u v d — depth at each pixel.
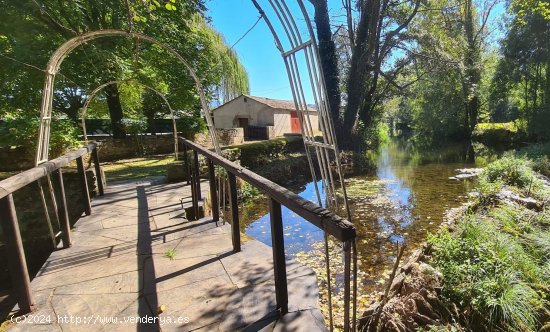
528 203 5.74
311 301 1.96
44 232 5.05
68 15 7.22
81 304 2.04
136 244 3.01
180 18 9.36
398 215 6.80
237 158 9.47
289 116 24.64
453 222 5.04
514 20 14.89
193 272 2.41
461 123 22.14
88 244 3.06
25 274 1.96
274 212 1.75
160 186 5.80
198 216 3.77
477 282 2.97
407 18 14.84
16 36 6.98
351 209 7.35
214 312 1.89
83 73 8.09
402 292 3.03
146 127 13.15
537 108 15.45
